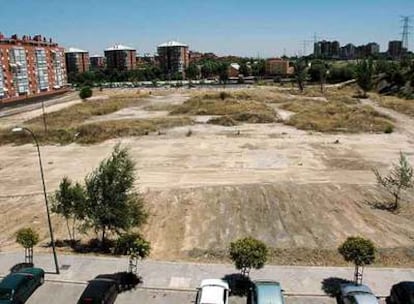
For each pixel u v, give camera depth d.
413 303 19.27
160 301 21.72
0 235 33.03
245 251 22.02
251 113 80.06
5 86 113.88
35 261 26.31
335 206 36.84
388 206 36.88
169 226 33.75
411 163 49.75
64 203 30.05
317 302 21.38
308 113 83.00
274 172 47.06
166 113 91.94
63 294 22.61
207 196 39.81
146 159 53.59
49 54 141.62
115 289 21.78
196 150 57.66
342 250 22.33
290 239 30.69
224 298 20.02
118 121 76.75
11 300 20.69
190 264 25.47
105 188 28.88
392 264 26.02
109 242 30.59
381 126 70.44
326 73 167.50
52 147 62.22
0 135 68.25
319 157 53.06
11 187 45.16
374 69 146.25
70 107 102.69
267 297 19.50
